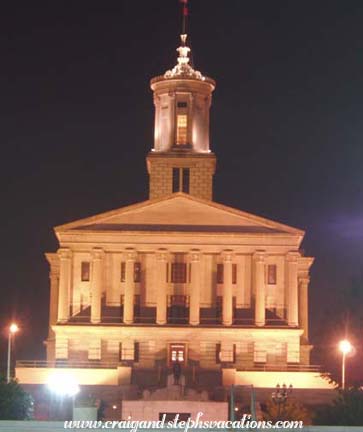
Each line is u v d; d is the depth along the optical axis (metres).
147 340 155.75
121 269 159.88
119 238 157.88
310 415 113.81
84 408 99.75
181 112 172.75
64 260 157.50
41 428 84.50
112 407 127.31
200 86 173.25
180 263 160.50
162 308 156.50
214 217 158.88
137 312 158.88
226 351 155.25
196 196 169.62
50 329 165.00
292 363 155.12
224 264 157.38
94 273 157.00
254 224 158.88
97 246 157.75
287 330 155.50
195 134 172.38
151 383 147.88
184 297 159.62
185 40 178.38
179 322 158.12
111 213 158.75
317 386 146.50
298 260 164.75
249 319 158.25
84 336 155.88
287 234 158.00
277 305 159.62
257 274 157.12
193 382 147.38
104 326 155.38
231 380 147.25
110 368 149.25
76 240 158.00
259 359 155.25
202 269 159.62
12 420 91.25
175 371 139.75
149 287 159.50
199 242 157.88
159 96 174.12
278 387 133.88
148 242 157.88
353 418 101.31
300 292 167.25
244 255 159.75
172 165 170.38
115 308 159.00
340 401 103.44
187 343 155.75
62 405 122.06
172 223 158.75
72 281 159.38
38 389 136.12
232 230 158.38
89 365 152.88
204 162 170.75
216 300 159.50
